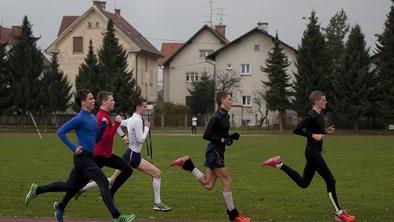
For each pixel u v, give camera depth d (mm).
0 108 74375
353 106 67750
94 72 74625
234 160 28234
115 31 84625
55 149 35625
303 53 70188
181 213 13094
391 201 14938
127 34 86125
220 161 11641
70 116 77250
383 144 41688
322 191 16922
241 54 86250
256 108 82750
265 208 13766
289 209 13602
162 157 29781
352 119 69750
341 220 11844
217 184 18453
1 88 73812
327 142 44781
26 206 13891
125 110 71500
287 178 20406
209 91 82375
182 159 11906
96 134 11242
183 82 92562
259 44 85750
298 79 70188
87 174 10961
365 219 12328
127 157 13180
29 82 73562
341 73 68750
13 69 73875
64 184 11352
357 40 68938
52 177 20703
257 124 81500
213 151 11656
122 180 12383
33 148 36562
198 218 12469
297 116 72062
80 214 12859
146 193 16375
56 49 85875
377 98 68375
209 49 91625
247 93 85938
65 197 11398
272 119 78812
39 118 76062
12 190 17000
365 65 68625
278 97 70438
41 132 64875
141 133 13148
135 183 18703
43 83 74688
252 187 17859
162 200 15062
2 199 15125
